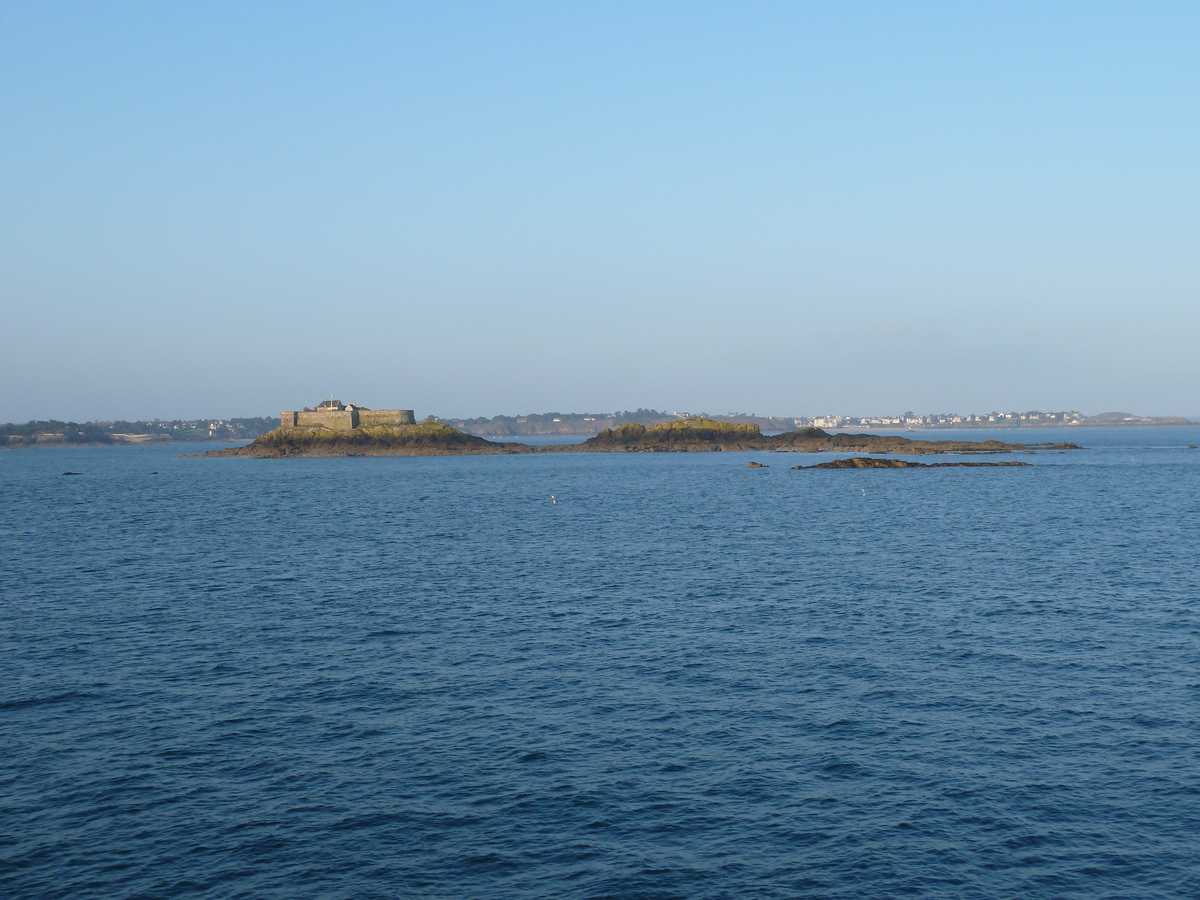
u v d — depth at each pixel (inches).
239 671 1182.3
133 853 719.7
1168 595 1614.2
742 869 696.4
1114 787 817.5
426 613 1524.4
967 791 814.5
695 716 1005.8
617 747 919.7
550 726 979.3
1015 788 818.8
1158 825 751.7
